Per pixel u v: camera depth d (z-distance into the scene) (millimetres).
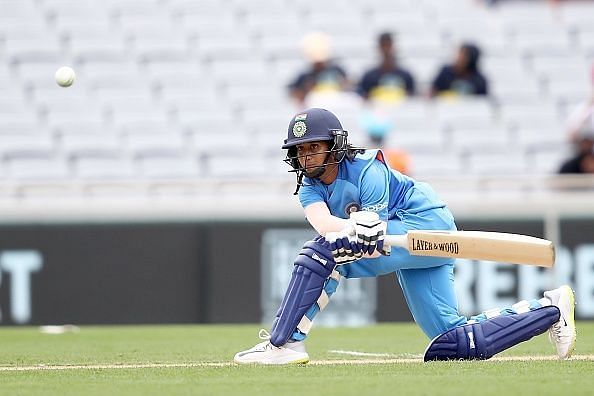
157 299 37219
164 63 56500
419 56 58906
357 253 19109
